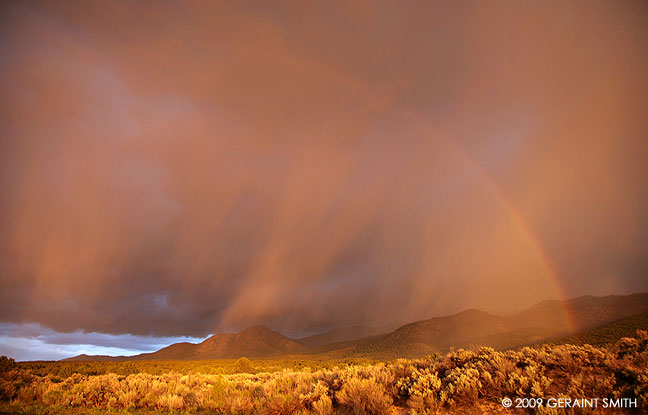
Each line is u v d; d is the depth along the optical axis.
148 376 20.83
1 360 22.00
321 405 10.12
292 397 11.20
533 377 9.41
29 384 16.03
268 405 11.03
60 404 13.14
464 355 12.21
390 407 10.07
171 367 47.50
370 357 98.62
